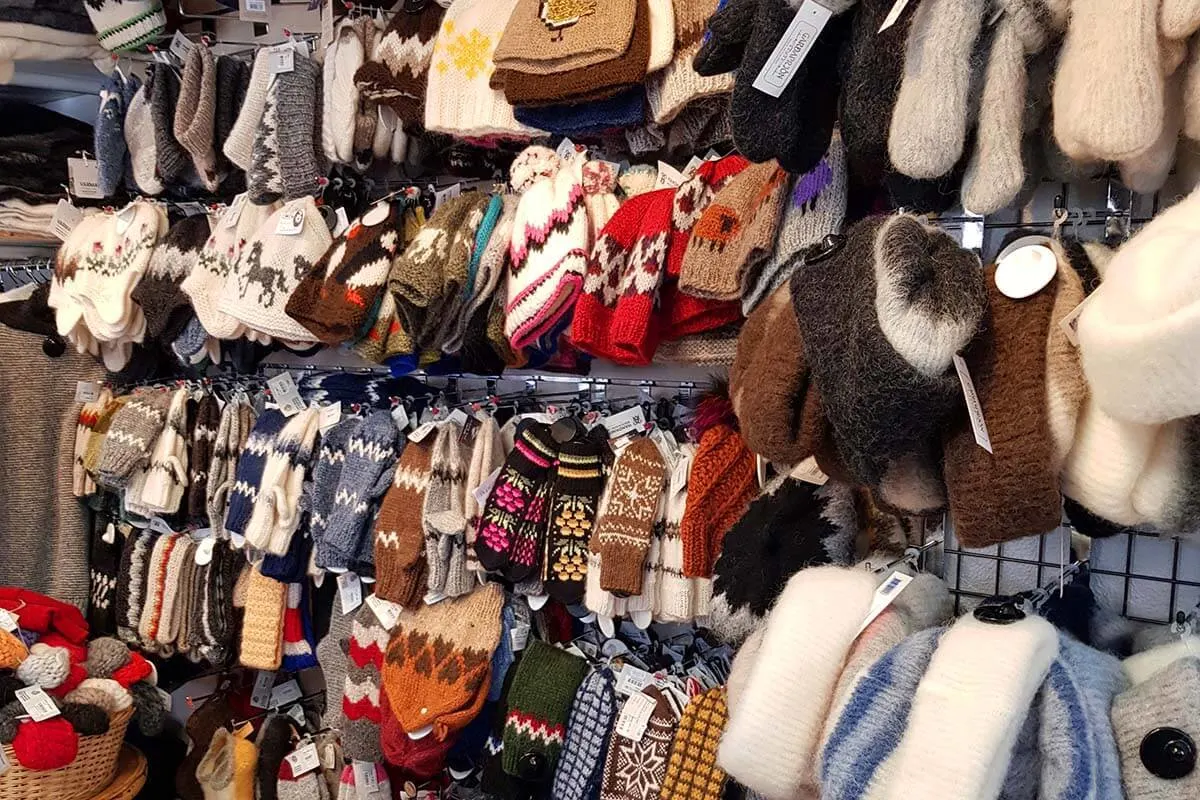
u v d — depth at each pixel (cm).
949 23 90
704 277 136
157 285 215
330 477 196
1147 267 72
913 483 98
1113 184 112
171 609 225
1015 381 85
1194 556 115
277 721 226
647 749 154
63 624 207
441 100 178
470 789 200
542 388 205
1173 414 71
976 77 94
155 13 230
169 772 246
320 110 199
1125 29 79
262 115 201
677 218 146
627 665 167
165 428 224
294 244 191
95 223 236
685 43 151
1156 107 80
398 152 199
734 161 148
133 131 228
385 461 188
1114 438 82
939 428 92
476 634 177
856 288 88
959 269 87
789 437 98
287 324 189
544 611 186
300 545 204
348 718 196
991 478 85
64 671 189
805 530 136
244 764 218
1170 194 107
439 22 187
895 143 94
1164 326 67
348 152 194
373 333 181
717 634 141
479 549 169
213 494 217
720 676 167
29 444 249
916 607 112
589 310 149
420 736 175
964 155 98
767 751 98
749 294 134
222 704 240
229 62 216
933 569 133
